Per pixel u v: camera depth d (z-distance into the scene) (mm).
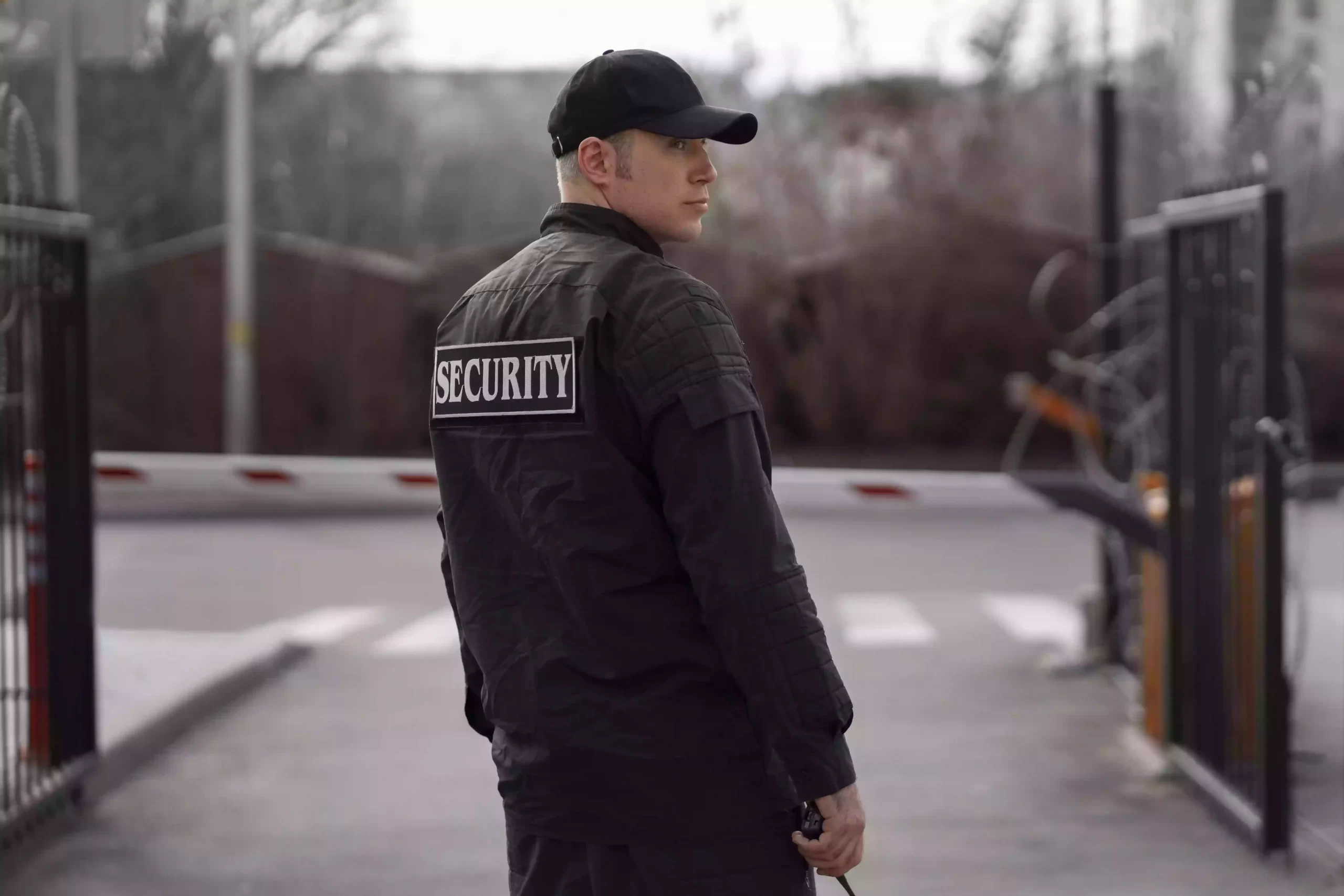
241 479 6863
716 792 2242
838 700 2168
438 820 5215
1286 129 6164
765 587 2150
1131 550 7594
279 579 11234
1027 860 4723
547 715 2270
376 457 21984
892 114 22203
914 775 5770
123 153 21156
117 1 7016
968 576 11383
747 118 2355
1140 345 7438
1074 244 22188
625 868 2256
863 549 13094
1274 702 4656
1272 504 4578
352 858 4805
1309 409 19734
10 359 4926
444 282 22375
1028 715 6777
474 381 2377
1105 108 7430
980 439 22641
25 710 5691
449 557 2471
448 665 8023
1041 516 15594
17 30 6852
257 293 21812
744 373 2229
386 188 22516
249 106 17203
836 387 22781
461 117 22547
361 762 6008
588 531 2238
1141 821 5129
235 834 5059
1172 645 5609
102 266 21047
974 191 22344
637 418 2221
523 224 22609
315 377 22000
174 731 6406
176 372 21234
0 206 4699
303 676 7738
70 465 5219
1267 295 4484
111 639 8078
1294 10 15195
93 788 5523
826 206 22500
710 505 2154
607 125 2365
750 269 22609
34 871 4691
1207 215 5004
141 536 13812
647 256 2299
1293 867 4617
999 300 22422
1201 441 5332
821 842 2213
